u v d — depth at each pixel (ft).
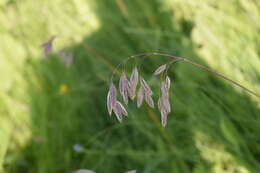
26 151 1.49
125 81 0.88
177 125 1.33
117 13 1.83
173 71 1.53
